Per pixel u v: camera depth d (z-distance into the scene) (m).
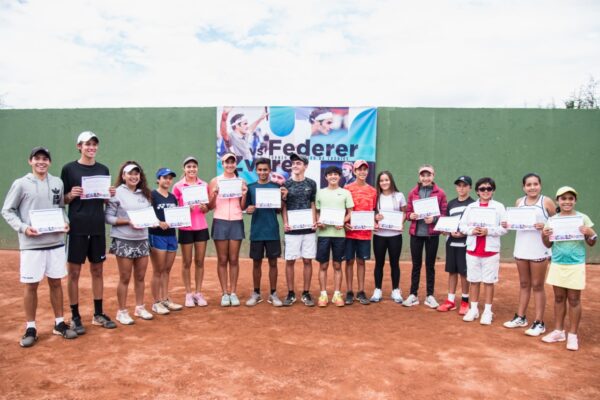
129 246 5.57
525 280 5.61
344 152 10.45
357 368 4.33
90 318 5.89
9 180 11.56
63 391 3.85
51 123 11.37
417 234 6.59
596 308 6.66
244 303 6.77
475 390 3.91
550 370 4.35
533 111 10.16
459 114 10.30
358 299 6.92
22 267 4.84
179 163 11.02
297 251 6.54
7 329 5.44
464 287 6.24
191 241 6.44
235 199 6.50
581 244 4.90
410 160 10.45
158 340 5.07
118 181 5.82
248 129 10.66
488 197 5.85
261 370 4.27
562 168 10.16
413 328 5.59
